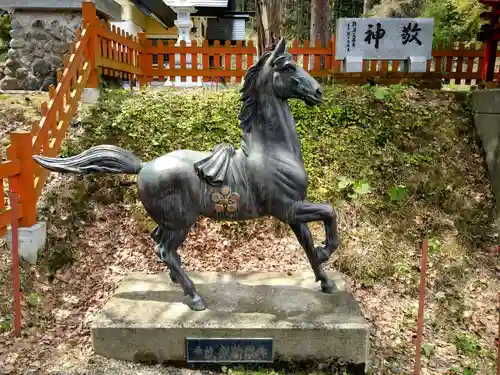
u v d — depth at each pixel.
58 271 4.49
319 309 3.59
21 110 5.98
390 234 5.19
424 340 3.95
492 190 5.68
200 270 4.77
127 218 5.15
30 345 3.60
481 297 4.55
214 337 3.33
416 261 4.92
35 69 7.20
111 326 3.34
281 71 3.34
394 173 5.72
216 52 7.56
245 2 28.25
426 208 5.46
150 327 3.33
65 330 3.84
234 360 3.38
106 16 7.76
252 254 5.01
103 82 6.32
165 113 5.93
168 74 7.66
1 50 11.88
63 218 4.83
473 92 6.36
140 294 3.83
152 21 14.10
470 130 6.23
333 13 23.91
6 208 4.34
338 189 5.52
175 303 3.68
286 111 3.47
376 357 3.69
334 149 5.88
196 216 3.54
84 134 5.57
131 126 5.75
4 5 6.90
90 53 5.91
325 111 6.15
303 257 4.95
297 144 3.52
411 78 7.22
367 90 6.56
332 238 3.58
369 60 7.17
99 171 3.46
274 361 3.39
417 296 4.56
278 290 3.94
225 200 3.42
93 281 4.49
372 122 6.14
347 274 4.79
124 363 3.38
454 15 12.32
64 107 5.42
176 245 3.59
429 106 6.37
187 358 3.36
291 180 3.40
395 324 4.16
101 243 4.88
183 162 3.45
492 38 6.88
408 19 6.96
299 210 3.45
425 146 6.01
